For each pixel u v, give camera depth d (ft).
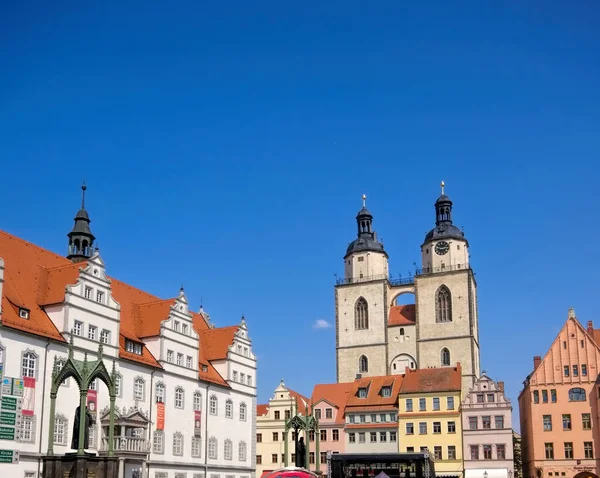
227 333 387.55
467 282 535.60
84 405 193.47
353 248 582.35
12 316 250.37
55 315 270.26
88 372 196.95
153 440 308.81
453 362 524.52
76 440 194.70
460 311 532.73
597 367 404.16
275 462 461.78
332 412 458.91
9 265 274.36
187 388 337.31
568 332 414.62
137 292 362.33
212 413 354.54
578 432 399.24
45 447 251.19
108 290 294.25
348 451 445.37
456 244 552.82
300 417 250.98
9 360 241.76
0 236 283.38
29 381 248.32
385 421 443.32
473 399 421.59
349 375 553.64
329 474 200.44
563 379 408.46
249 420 386.93
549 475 398.83
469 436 416.87
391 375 497.05
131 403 298.56
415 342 540.52
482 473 408.46
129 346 311.68
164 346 324.39
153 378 314.55
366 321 561.02
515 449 506.07
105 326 289.33
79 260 365.61
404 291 572.51
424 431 429.38
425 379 444.96
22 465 240.12
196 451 337.93
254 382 396.98
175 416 326.03
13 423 238.89
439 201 570.05
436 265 550.36
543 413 407.64
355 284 570.46
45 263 297.74
